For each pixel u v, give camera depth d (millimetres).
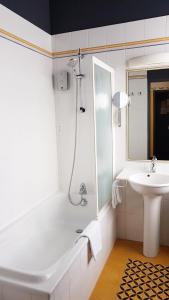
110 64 2617
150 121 2596
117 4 2500
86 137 2771
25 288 1397
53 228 2654
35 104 2459
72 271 1627
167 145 2564
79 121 2771
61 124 2859
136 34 2475
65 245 2406
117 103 2566
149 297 1971
